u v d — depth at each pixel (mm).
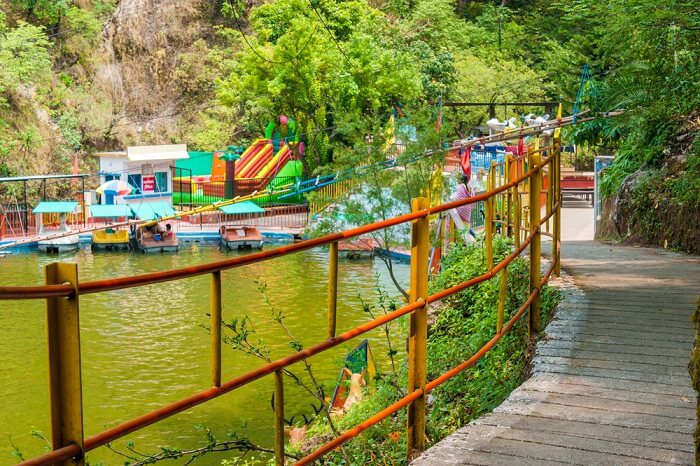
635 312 7820
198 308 20969
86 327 18875
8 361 16156
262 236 34531
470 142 17328
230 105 40156
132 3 47062
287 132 40750
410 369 4965
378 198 15383
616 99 11016
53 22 44938
